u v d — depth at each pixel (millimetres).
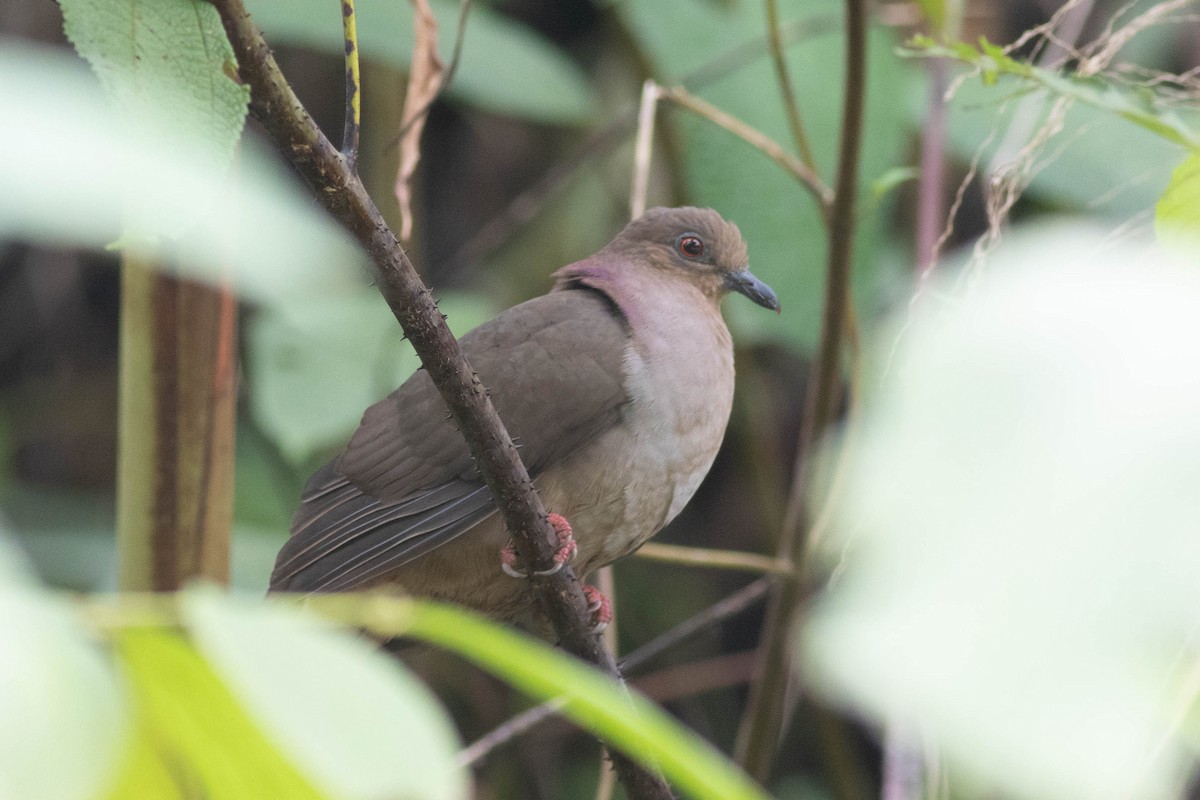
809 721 12141
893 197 10914
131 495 6316
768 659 8383
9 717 1456
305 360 8367
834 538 2088
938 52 5211
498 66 9711
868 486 1629
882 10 9438
